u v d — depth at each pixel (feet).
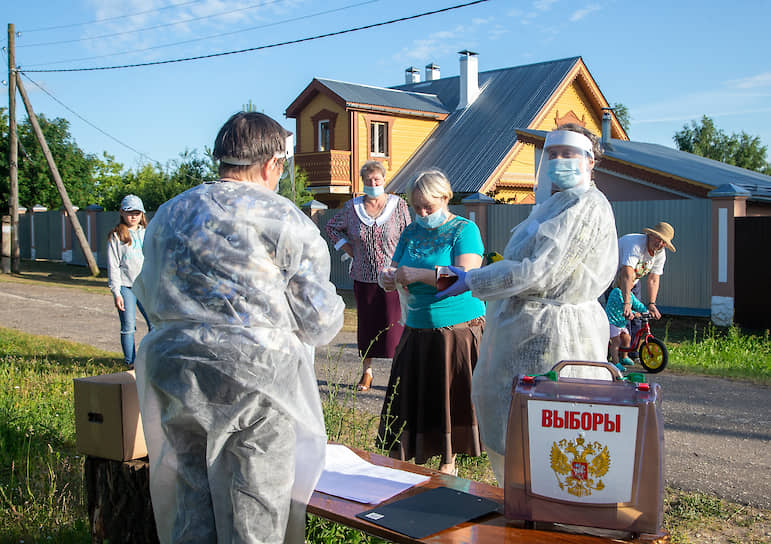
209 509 7.83
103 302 50.55
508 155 79.56
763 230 38.83
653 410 7.07
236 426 7.58
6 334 33.73
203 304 7.64
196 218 7.82
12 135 75.61
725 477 15.93
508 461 7.61
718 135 178.60
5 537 11.67
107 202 93.30
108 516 10.38
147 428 8.20
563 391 7.45
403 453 13.71
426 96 96.32
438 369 13.61
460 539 7.41
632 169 50.14
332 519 8.21
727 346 32.58
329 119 89.15
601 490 7.22
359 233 21.83
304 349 8.14
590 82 89.30
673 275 43.57
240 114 8.38
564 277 9.49
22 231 97.30
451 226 13.66
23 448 15.89
